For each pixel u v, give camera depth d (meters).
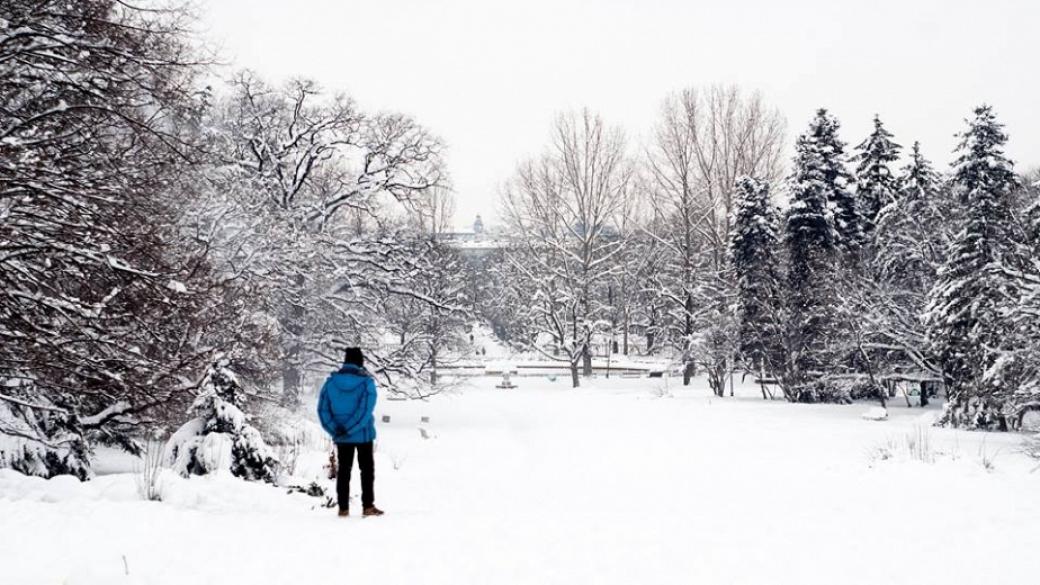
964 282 27.34
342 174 35.38
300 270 27.00
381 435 25.89
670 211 58.50
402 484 12.96
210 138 20.94
